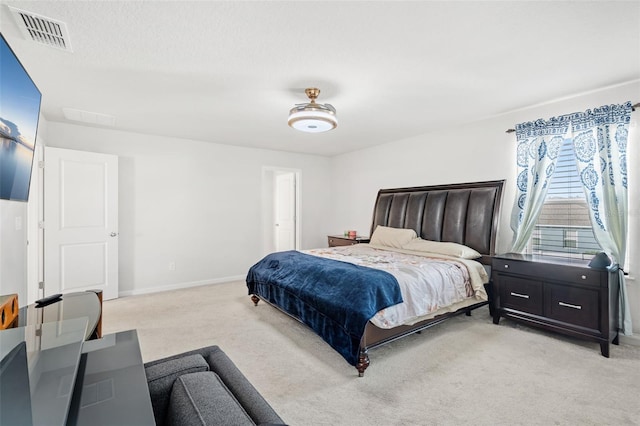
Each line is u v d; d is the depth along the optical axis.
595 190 2.83
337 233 6.14
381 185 5.18
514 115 3.48
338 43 2.02
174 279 4.64
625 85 2.72
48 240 3.56
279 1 1.61
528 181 3.29
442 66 2.36
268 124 3.93
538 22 1.80
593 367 2.26
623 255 2.68
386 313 2.29
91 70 2.39
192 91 2.83
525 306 2.91
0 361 0.92
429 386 2.03
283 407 1.82
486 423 1.68
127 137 4.26
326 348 2.61
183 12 1.69
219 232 5.04
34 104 1.72
